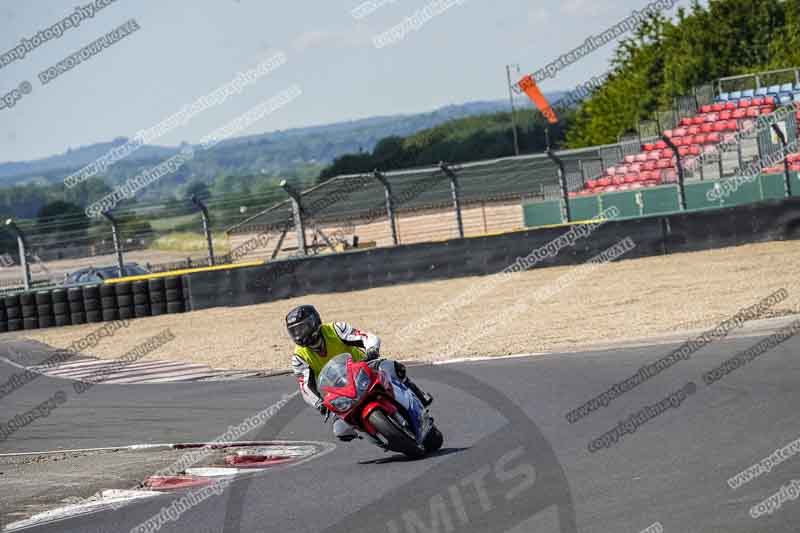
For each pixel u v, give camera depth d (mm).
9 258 134625
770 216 92062
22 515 30703
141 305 103750
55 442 46344
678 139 144500
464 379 50500
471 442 34375
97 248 108375
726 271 79812
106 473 36656
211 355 75188
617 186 136750
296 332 32969
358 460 34031
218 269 103000
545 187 140625
